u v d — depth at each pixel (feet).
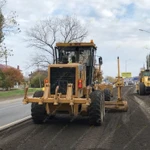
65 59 45.62
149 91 111.55
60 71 40.86
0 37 118.83
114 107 55.47
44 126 40.37
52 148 28.07
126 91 147.84
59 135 34.24
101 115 41.01
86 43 46.88
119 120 45.50
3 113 60.59
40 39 180.96
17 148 28.07
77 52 47.50
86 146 28.76
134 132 35.45
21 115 55.36
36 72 189.47
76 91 39.86
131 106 67.05
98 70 54.13
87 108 40.34
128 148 27.76
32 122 44.04
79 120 45.42
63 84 40.50
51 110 39.86
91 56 47.03
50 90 40.52
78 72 40.63
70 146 28.84
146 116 49.98
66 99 37.78
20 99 115.24
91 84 46.50
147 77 112.68
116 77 57.26
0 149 27.78
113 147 28.22
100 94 41.11
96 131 36.70
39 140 31.50
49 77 41.09
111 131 36.52
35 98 39.06
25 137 33.04
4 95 136.56
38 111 41.22
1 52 118.62
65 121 44.60
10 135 34.17
